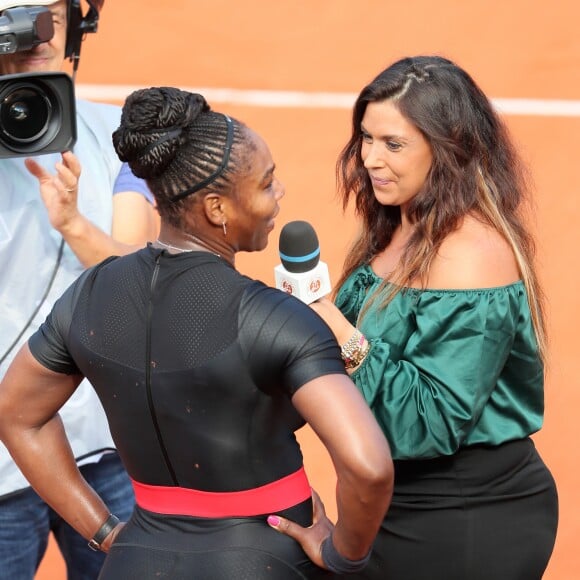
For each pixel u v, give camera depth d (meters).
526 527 10.40
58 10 10.94
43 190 10.57
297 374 7.89
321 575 8.60
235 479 8.21
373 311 10.30
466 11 38.38
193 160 8.20
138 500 8.74
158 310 8.23
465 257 9.91
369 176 11.02
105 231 11.55
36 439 9.04
